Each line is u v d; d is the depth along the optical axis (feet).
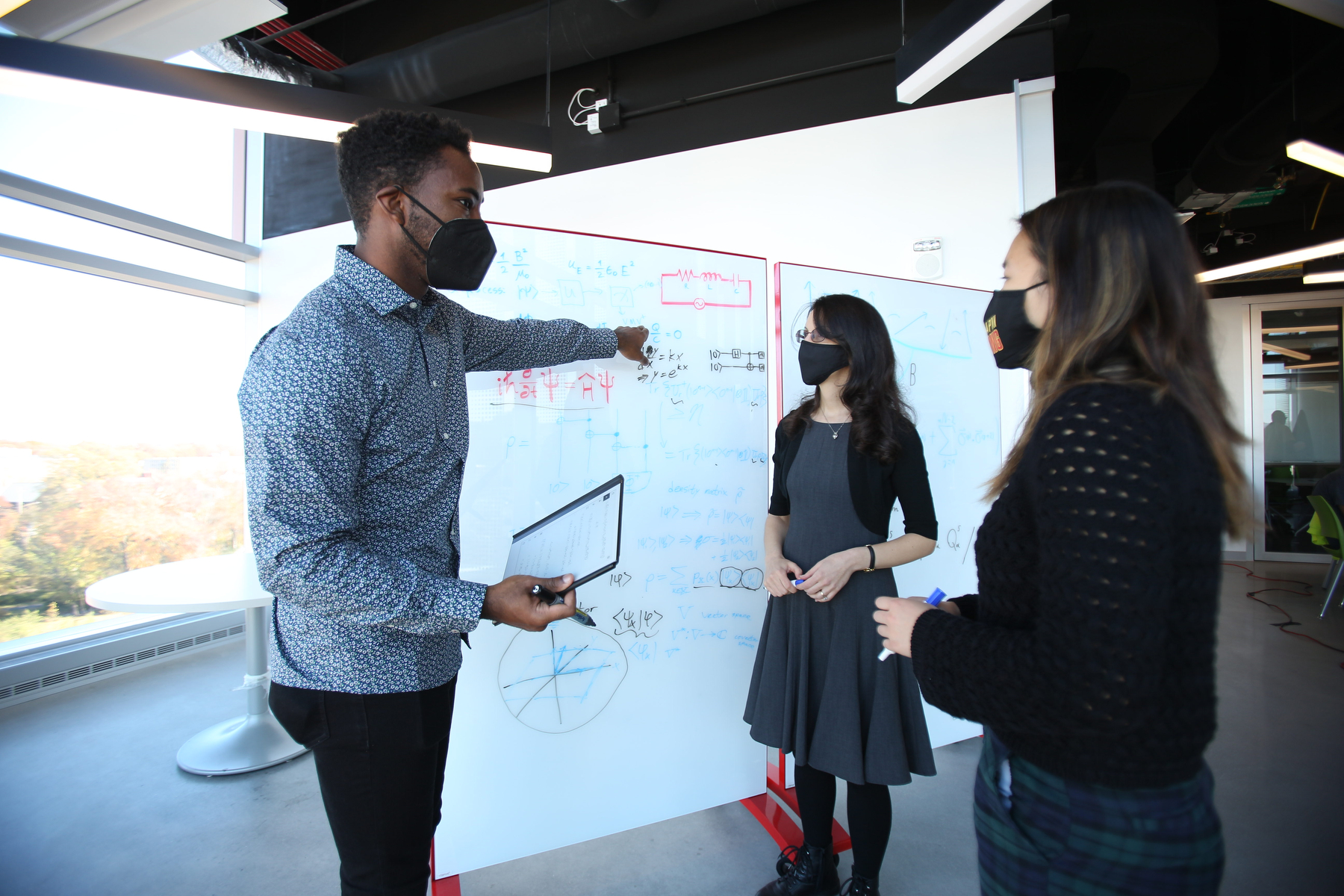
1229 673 9.92
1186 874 1.84
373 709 2.92
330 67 11.75
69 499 10.44
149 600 6.27
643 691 5.44
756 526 5.86
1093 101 10.89
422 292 3.34
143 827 6.31
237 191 13.80
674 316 5.56
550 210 10.70
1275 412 18.83
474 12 10.98
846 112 9.20
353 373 2.79
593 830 5.27
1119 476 1.72
